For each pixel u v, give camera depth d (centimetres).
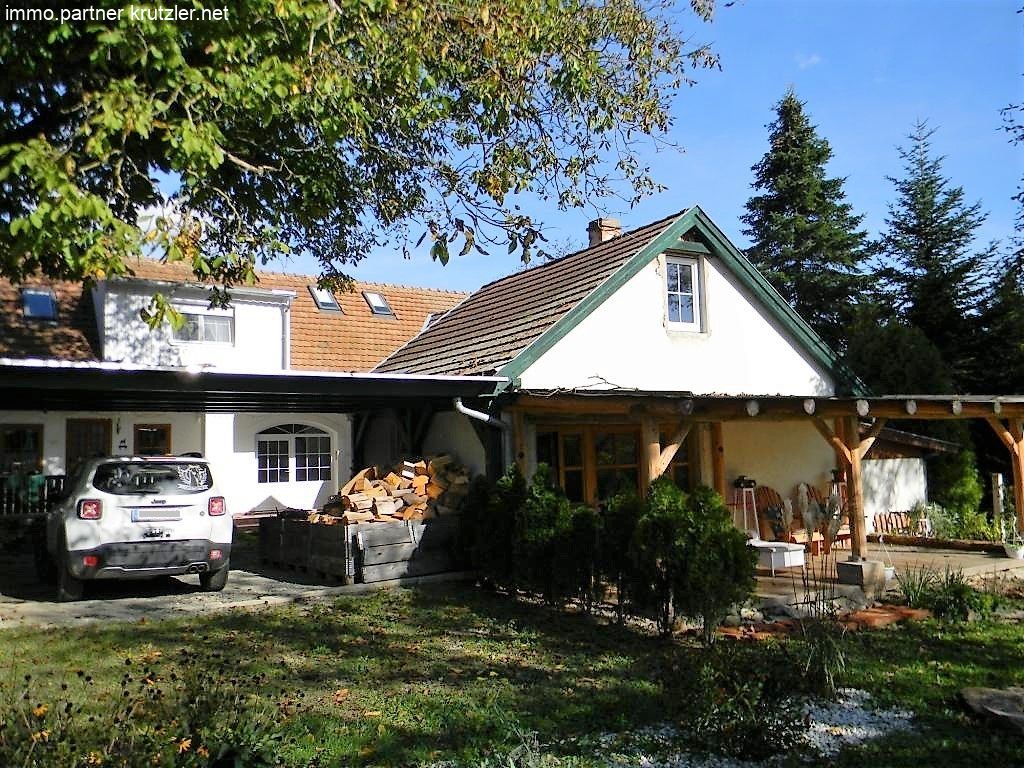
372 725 577
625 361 1400
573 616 945
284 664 737
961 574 1055
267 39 814
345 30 921
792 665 579
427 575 1185
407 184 1226
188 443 2148
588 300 1350
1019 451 1378
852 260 3288
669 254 1491
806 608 941
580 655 770
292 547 1299
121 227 709
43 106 907
